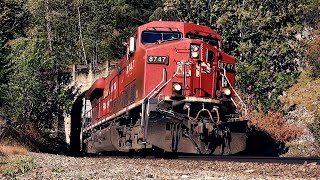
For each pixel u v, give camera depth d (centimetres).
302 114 2523
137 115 1519
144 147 1403
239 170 952
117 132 1698
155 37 1489
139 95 1427
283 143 2336
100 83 2370
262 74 2794
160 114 1317
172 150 1312
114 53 6038
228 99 1427
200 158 1384
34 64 3044
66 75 4184
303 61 2964
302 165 973
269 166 991
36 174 841
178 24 1503
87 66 5375
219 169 974
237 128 1366
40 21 5700
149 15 6406
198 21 3080
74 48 5844
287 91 2775
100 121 2216
